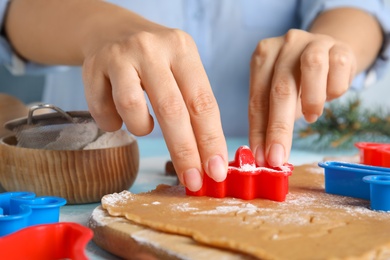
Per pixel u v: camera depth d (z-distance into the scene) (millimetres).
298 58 562
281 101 532
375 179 460
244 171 469
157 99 472
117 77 477
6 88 1316
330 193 503
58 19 674
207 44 1128
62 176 490
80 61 657
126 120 477
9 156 501
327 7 938
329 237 389
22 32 755
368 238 389
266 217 426
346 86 578
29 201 435
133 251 397
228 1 1120
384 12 927
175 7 1104
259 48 586
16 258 374
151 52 484
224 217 423
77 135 504
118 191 513
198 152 473
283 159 501
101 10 635
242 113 1168
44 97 1300
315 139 803
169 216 424
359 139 787
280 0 1134
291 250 368
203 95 480
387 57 952
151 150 750
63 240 384
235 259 368
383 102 1444
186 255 372
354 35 843
